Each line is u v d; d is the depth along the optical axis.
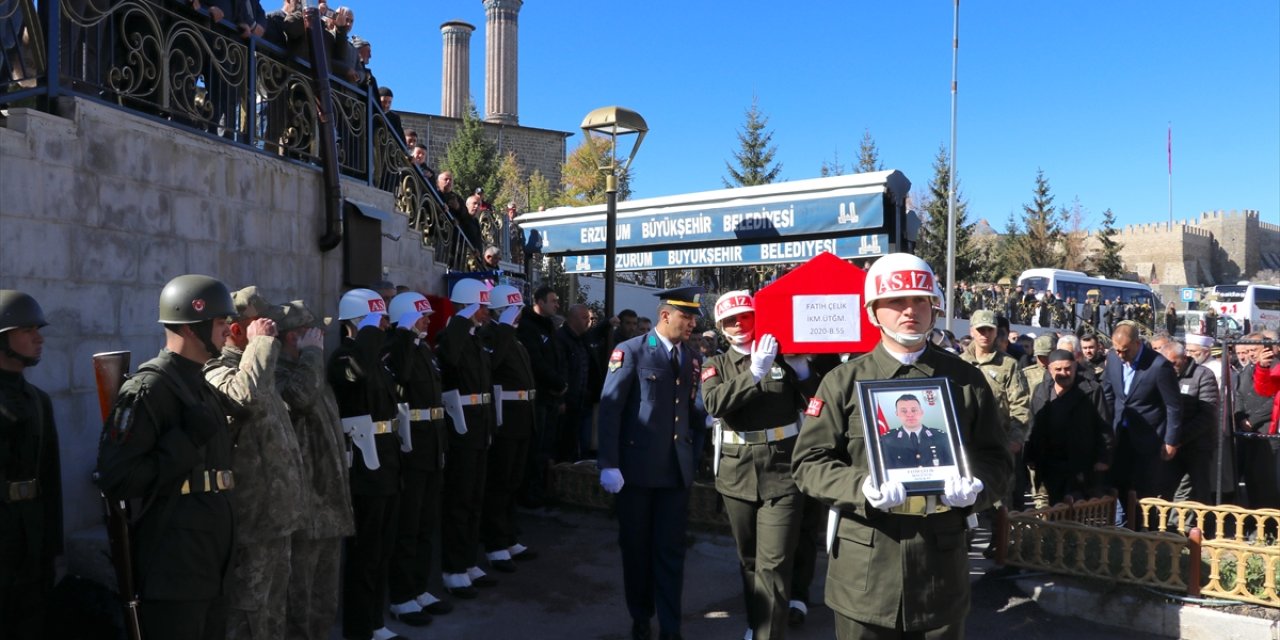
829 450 3.63
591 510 8.55
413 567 5.83
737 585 6.72
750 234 8.83
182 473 3.58
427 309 5.85
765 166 46.16
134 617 3.61
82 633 4.54
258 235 6.70
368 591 5.27
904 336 3.52
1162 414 7.96
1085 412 7.71
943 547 3.40
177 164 5.86
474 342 6.56
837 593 3.55
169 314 3.72
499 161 41.97
